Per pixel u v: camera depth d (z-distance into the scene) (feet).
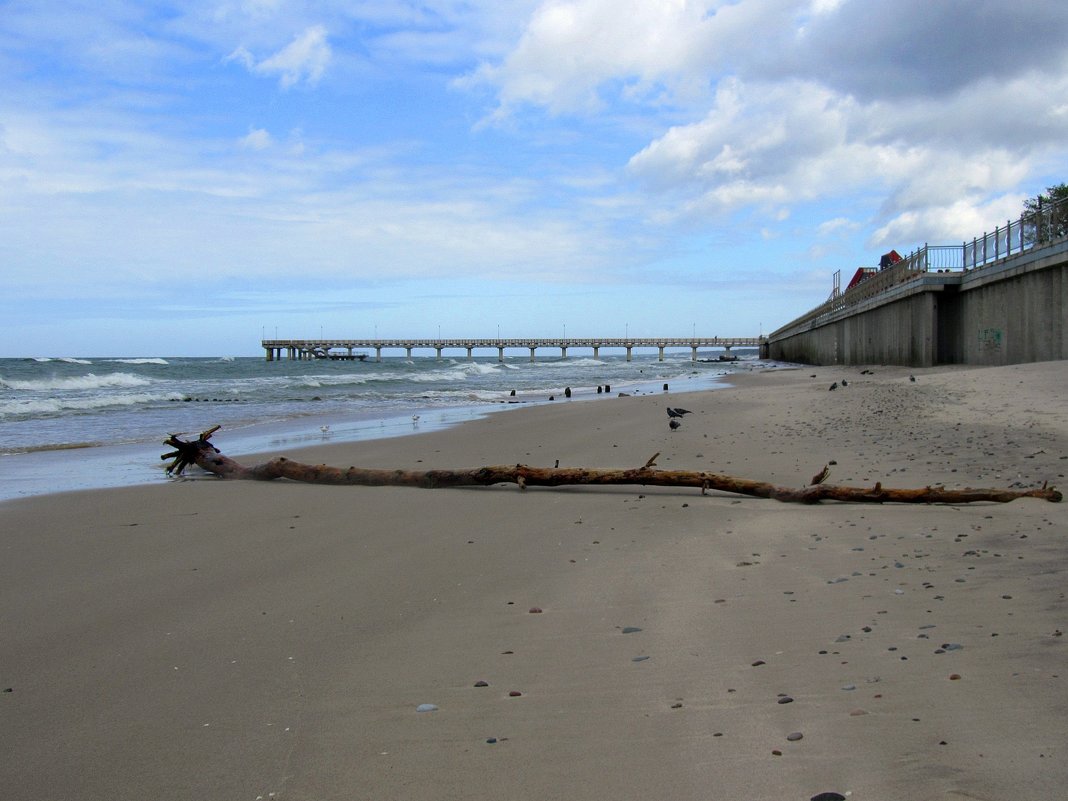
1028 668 10.94
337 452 43.57
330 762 9.64
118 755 10.02
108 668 13.06
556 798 8.56
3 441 52.75
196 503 28.84
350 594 17.13
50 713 11.34
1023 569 16.01
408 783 9.05
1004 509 22.66
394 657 13.26
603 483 30.09
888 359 119.55
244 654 13.58
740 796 8.32
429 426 58.95
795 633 13.32
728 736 9.71
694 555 19.60
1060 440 32.17
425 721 10.70
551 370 251.80
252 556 20.75
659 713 10.54
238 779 9.32
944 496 24.18
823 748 9.20
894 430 40.27
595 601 16.05
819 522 22.86
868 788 8.22
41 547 21.94
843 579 16.49
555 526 24.12
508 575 18.43
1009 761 8.50
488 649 13.48
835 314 169.48
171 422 66.18
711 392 82.89
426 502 28.81
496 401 93.86
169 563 20.07
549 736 10.07
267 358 426.92
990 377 56.85
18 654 13.79
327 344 437.17
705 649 12.87
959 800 7.80
